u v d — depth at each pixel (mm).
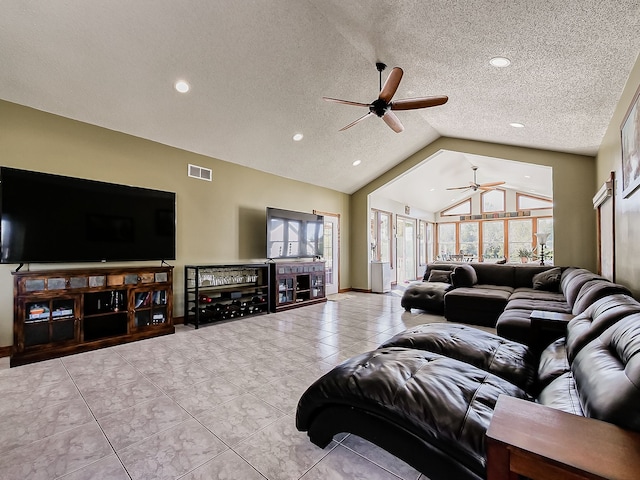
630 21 1848
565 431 866
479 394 1395
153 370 2717
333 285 7293
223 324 4352
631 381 939
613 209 3303
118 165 3797
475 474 1150
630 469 712
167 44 2881
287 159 5445
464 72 2998
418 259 10773
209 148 4574
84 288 3191
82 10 2451
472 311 4355
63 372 2670
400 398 1389
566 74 2568
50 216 3139
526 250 9867
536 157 5125
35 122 3217
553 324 2453
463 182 9320
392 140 5785
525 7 1892
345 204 7691
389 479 1479
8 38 2531
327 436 1638
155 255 3887
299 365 2846
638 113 2234
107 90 3223
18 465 1552
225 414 2021
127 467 1542
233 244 5047
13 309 2859
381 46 3076
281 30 3021
